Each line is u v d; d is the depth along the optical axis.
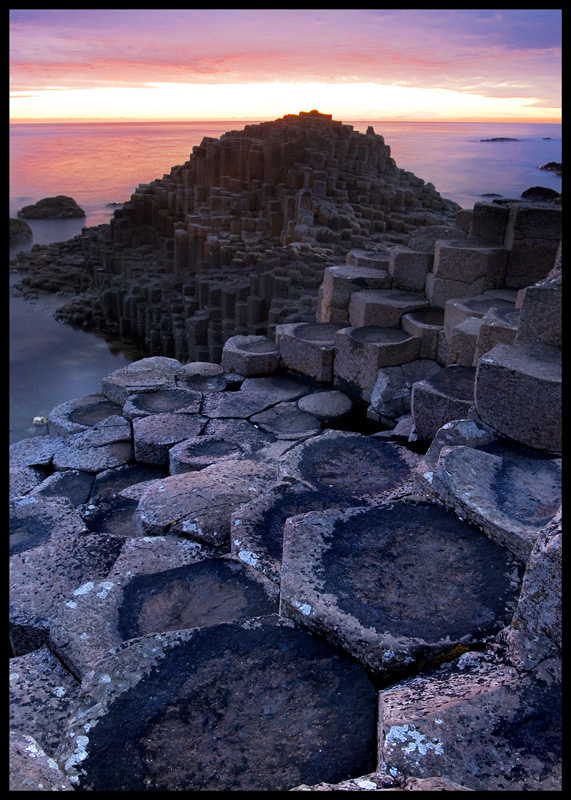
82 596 3.15
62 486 5.88
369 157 25.50
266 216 23.25
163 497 4.28
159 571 3.43
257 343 8.32
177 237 25.14
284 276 17.11
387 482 4.44
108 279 29.38
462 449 3.47
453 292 7.30
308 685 2.38
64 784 2.01
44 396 18.86
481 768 1.89
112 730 2.22
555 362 4.05
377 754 2.10
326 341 7.57
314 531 3.07
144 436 6.26
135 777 2.05
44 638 3.22
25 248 45.75
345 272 8.16
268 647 2.55
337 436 5.10
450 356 6.20
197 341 19.58
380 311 7.47
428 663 2.41
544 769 1.88
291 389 7.54
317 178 22.09
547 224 6.96
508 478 3.40
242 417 6.79
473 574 2.82
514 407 3.95
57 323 27.33
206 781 2.03
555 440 3.84
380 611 2.60
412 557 2.93
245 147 26.16
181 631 2.62
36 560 3.76
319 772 2.05
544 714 2.04
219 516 4.05
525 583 2.34
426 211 22.62
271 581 3.24
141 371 7.94
